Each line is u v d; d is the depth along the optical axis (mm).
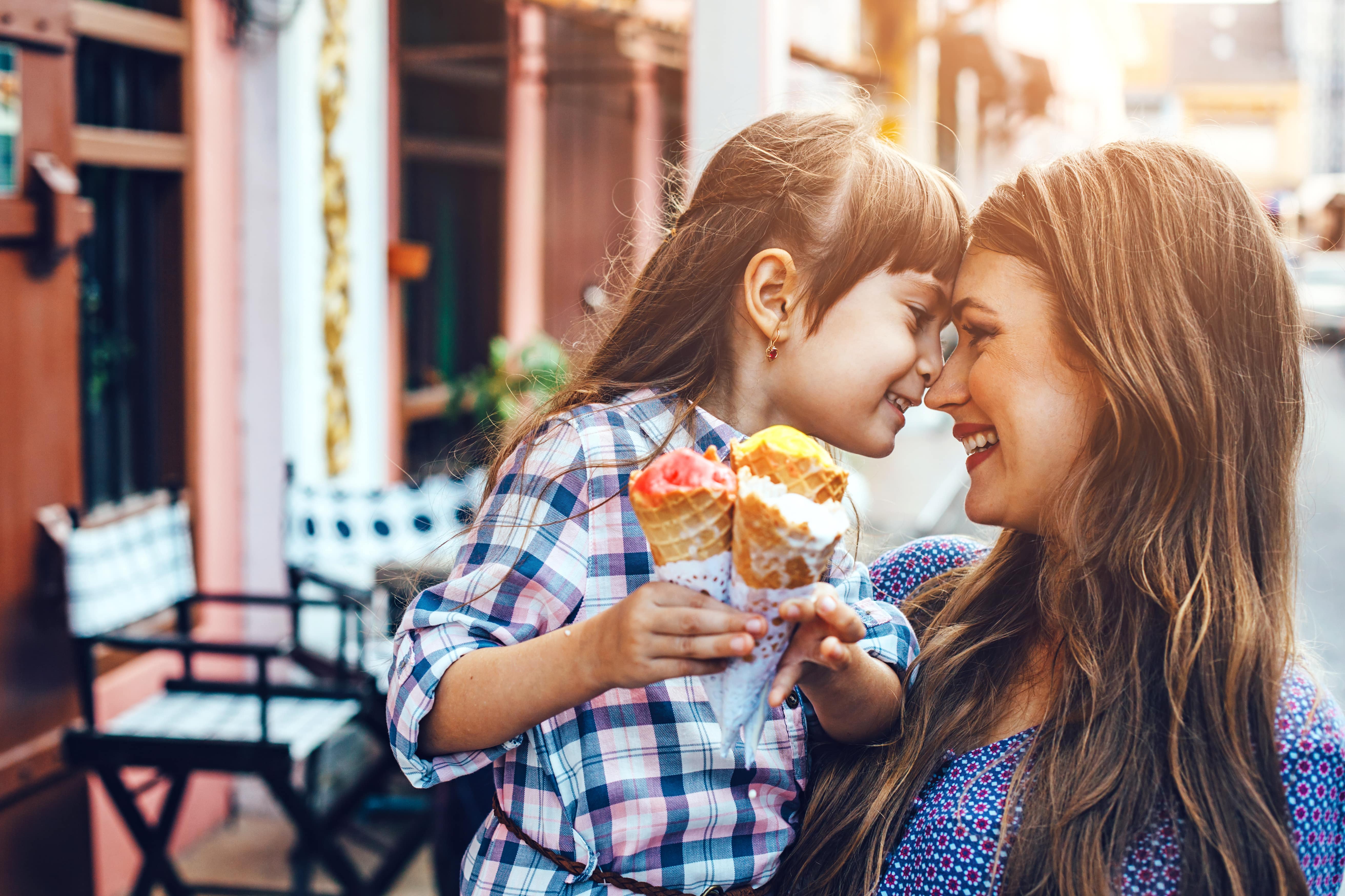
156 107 3648
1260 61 46188
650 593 946
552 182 6301
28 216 2576
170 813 2932
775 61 2488
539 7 5164
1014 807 1153
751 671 939
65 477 2766
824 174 1245
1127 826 1084
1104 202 1180
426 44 5230
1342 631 6098
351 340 4277
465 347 5789
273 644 2871
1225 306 1157
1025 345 1212
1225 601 1126
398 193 4715
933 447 6078
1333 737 1108
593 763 1152
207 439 3811
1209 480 1149
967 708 1258
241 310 3953
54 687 2754
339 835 3875
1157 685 1141
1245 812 1056
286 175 3883
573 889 1153
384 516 3551
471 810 2496
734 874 1196
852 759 1286
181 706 3088
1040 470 1222
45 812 2748
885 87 7488
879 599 1618
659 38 5664
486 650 1088
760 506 862
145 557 3016
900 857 1218
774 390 1275
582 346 1547
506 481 1222
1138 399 1143
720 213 1302
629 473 1187
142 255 3656
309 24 3896
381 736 3057
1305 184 24672
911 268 1248
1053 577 1229
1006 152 11602
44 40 2604
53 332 2699
